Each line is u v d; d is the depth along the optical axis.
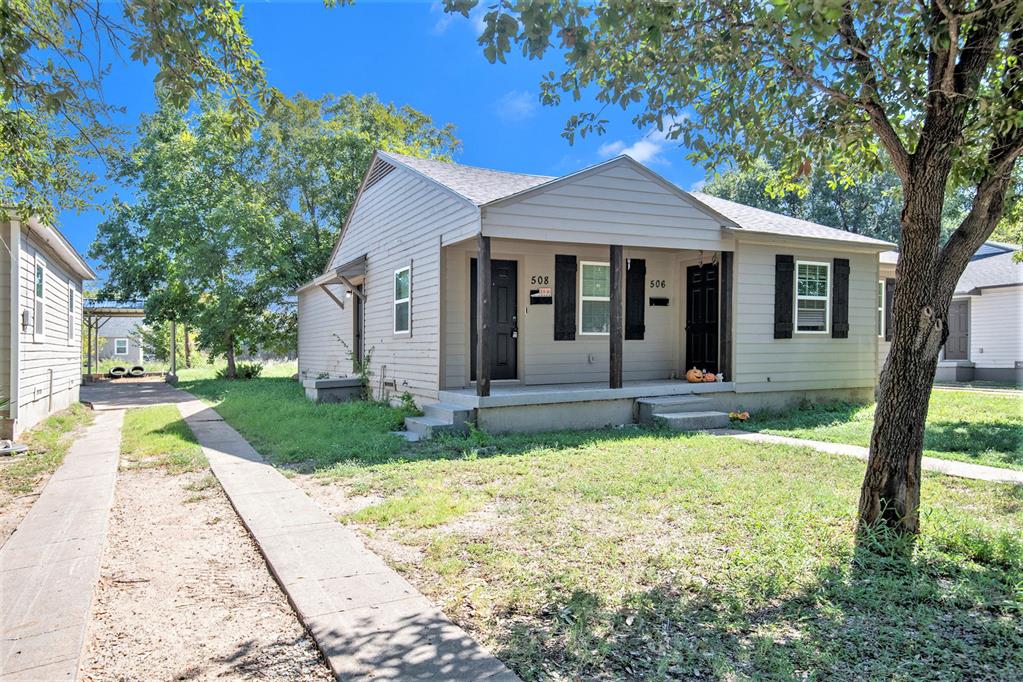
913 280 3.84
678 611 3.02
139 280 24.97
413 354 10.31
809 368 11.01
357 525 4.50
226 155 22.19
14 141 6.09
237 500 5.20
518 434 8.32
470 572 3.56
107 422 11.02
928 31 3.65
